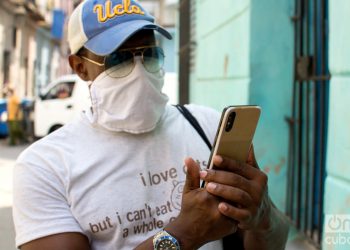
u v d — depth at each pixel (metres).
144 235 1.37
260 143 3.86
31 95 22.34
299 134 3.73
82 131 1.45
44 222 1.31
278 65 3.87
